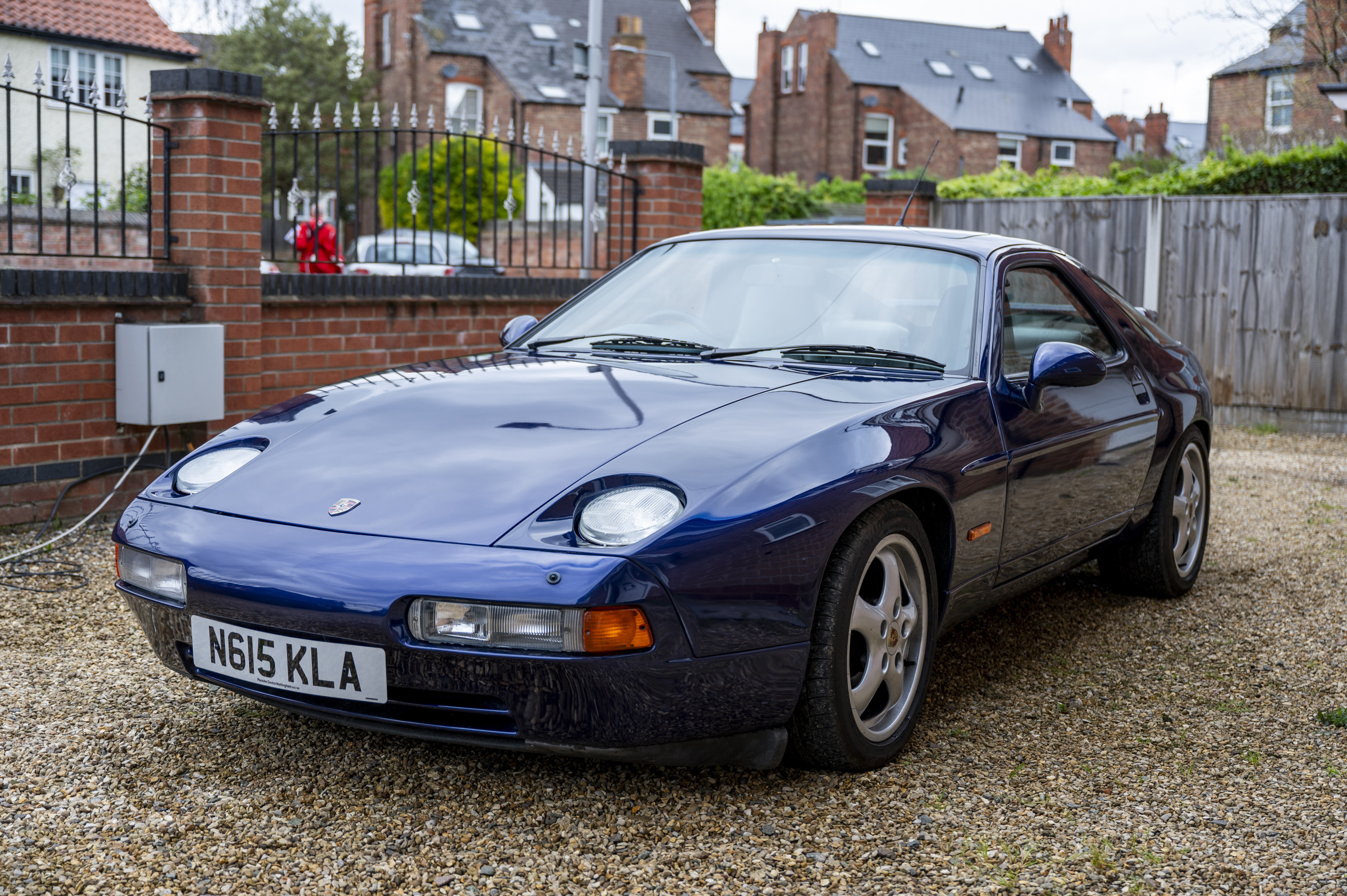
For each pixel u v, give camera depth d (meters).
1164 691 3.53
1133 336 4.28
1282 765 2.97
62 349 5.14
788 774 2.79
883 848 2.42
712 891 2.24
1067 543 3.68
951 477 2.91
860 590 2.83
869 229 3.77
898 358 3.23
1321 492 6.92
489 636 2.30
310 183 34.25
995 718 3.25
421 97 35.34
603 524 2.36
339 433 2.86
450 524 2.42
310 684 2.44
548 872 2.30
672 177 8.29
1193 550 4.70
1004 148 40.97
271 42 35.25
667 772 2.76
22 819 2.45
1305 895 2.29
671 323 3.52
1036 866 2.38
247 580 2.46
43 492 5.16
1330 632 4.17
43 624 3.86
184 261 5.62
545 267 7.53
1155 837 2.53
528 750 2.39
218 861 2.30
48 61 23.86
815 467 2.59
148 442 5.52
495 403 2.92
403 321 6.69
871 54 42.69
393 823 2.49
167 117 5.57
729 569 2.38
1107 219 10.38
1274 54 17.41
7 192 4.98
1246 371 9.82
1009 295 3.54
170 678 3.37
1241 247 9.74
